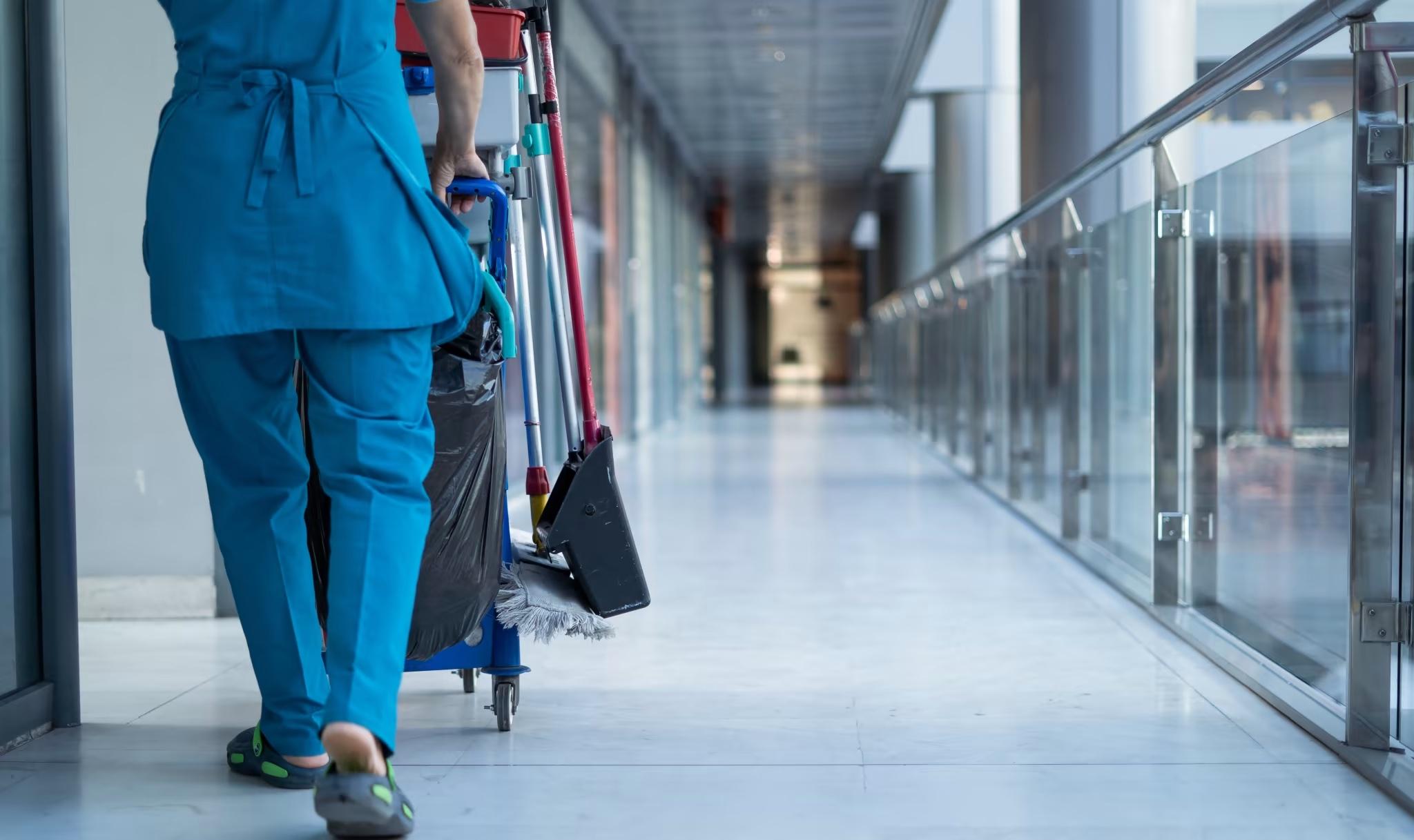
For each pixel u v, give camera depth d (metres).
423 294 1.92
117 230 3.85
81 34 3.80
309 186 1.87
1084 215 5.02
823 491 7.82
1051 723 2.60
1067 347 5.26
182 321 1.89
